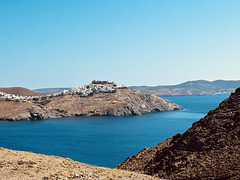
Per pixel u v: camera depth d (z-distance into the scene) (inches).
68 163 1461.6
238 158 1450.5
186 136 1985.7
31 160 1342.3
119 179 1333.7
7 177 1079.6
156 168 1817.2
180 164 1657.2
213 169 1437.0
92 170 1429.6
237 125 1788.9
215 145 1697.8
